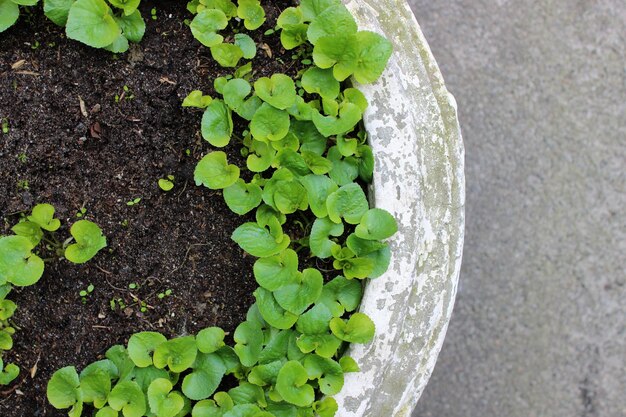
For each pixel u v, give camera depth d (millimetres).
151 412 848
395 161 857
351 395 854
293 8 870
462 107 1279
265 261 850
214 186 853
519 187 1280
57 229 874
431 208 909
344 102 858
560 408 1291
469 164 1279
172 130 882
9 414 875
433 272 908
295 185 851
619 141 1278
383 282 854
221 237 882
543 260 1284
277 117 854
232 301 880
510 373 1292
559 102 1278
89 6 853
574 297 1287
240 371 861
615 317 1287
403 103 865
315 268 879
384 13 917
